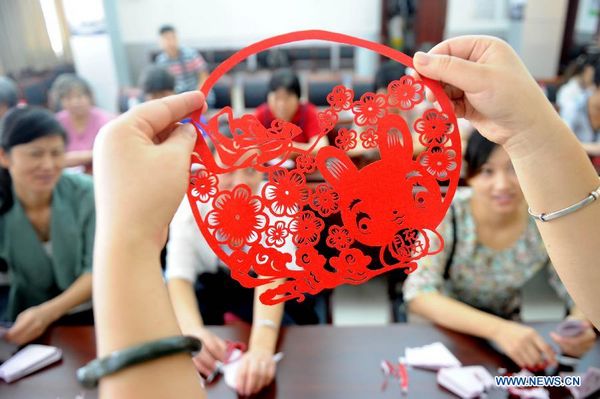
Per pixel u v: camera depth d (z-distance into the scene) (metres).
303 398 0.80
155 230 0.38
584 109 2.16
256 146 0.54
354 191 0.56
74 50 4.15
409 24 4.30
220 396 0.81
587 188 0.42
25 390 0.83
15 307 1.23
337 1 4.32
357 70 4.52
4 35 3.62
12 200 1.19
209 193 0.53
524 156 0.43
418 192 0.56
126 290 0.34
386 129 0.55
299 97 2.25
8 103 2.20
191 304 1.10
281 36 0.52
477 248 1.15
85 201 1.28
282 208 0.56
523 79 0.43
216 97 3.32
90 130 2.36
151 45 4.46
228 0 4.31
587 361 0.86
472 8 4.14
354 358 0.89
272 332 0.95
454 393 0.79
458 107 0.53
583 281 0.43
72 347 0.94
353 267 0.58
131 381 0.32
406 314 1.28
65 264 1.24
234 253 0.55
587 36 4.16
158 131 0.43
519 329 0.88
